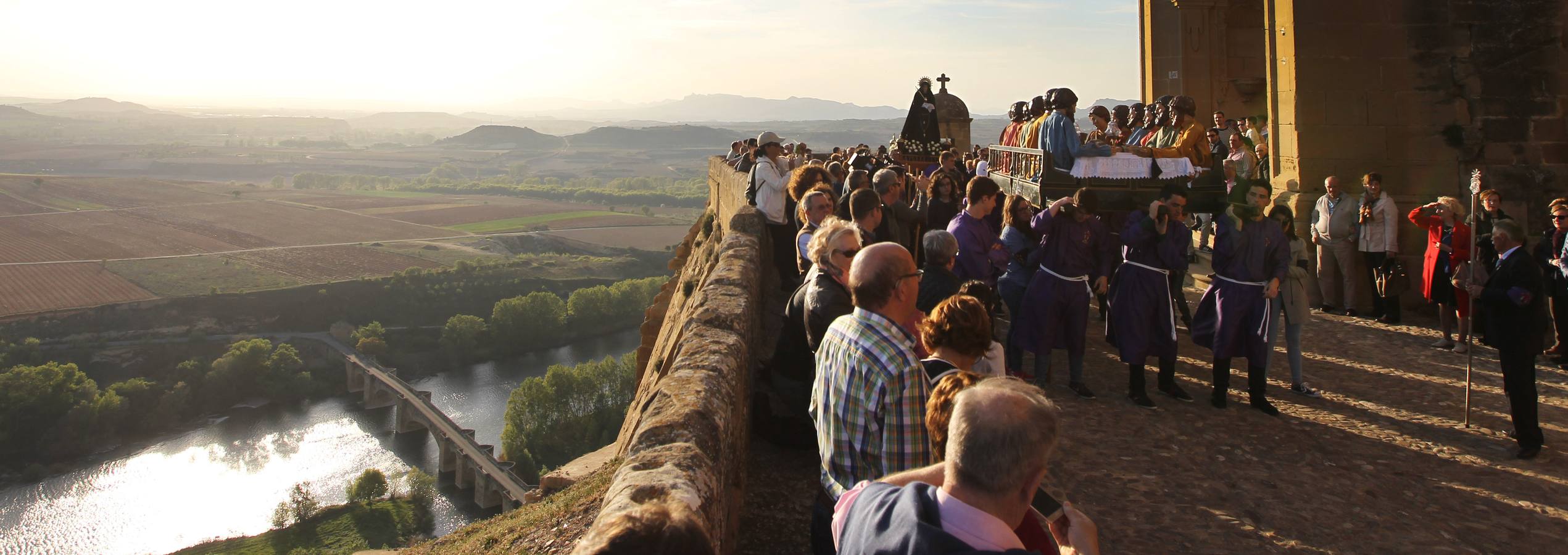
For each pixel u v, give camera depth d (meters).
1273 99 13.11
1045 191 9.79
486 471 84.19
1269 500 5.84
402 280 177.00
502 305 138.25
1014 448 2.37
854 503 2.72
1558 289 9.31
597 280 192.50
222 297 164.25
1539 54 12.08
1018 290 8.14
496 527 7.55
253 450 99.94
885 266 3.65
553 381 96.88
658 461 3.66
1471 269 7.24
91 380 111.75
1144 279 7.74
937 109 24.97
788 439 6.68
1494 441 6.94
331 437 103.31
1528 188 12.07
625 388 100.25
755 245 9.77
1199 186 9.76
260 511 84.69
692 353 5.39
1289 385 8.51
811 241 5.00
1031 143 10.83
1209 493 5.95
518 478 83.19
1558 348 9.41
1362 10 12.19
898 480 2.89
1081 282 7.83
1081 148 9.78
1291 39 12.39
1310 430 7.21
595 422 95.56
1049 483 6.08
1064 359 9.45
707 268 12.23
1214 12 18.83
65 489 90.94
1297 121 12.37
